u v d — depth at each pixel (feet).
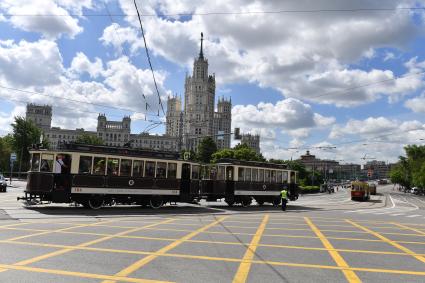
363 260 34.83
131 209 87.35
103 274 27.07
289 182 127.85
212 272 28.50
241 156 285.43
